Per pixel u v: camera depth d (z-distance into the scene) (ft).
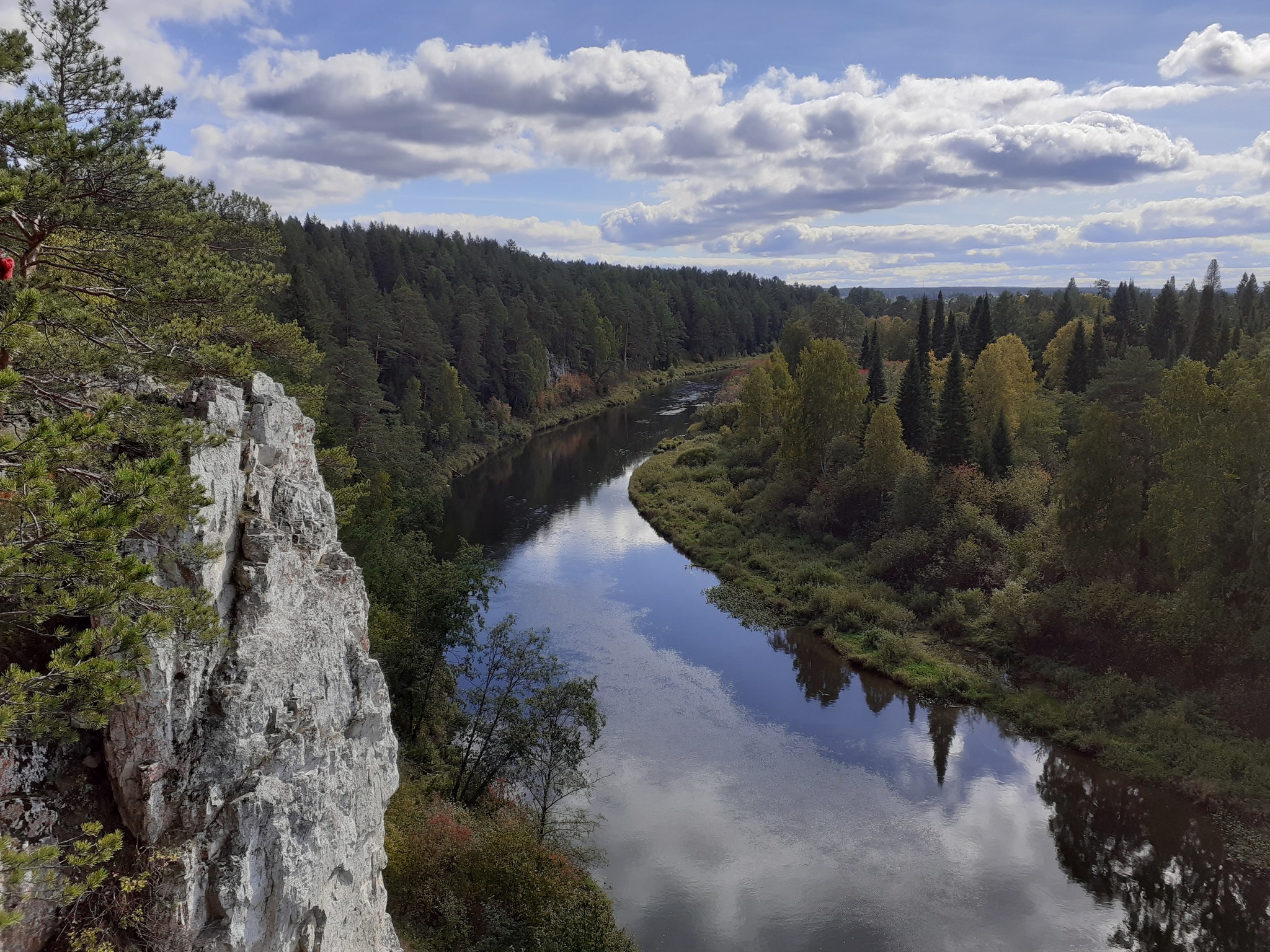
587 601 179.83
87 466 39.75
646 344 548.72
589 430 391.86
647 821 105.19
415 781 95.76
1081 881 96.17
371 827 52.60
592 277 655.35
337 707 49.98
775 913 89.86
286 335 74.79
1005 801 111.65
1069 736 124.47
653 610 175.83
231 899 38.37
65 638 38.68
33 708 31.53
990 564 171.63
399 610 114.21
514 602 178.19
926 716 134.21
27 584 32.89
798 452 241.76
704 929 87.15
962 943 86.38
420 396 307.37
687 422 409.28
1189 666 130.52
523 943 72.54
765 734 127.54
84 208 47.70
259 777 41.24
